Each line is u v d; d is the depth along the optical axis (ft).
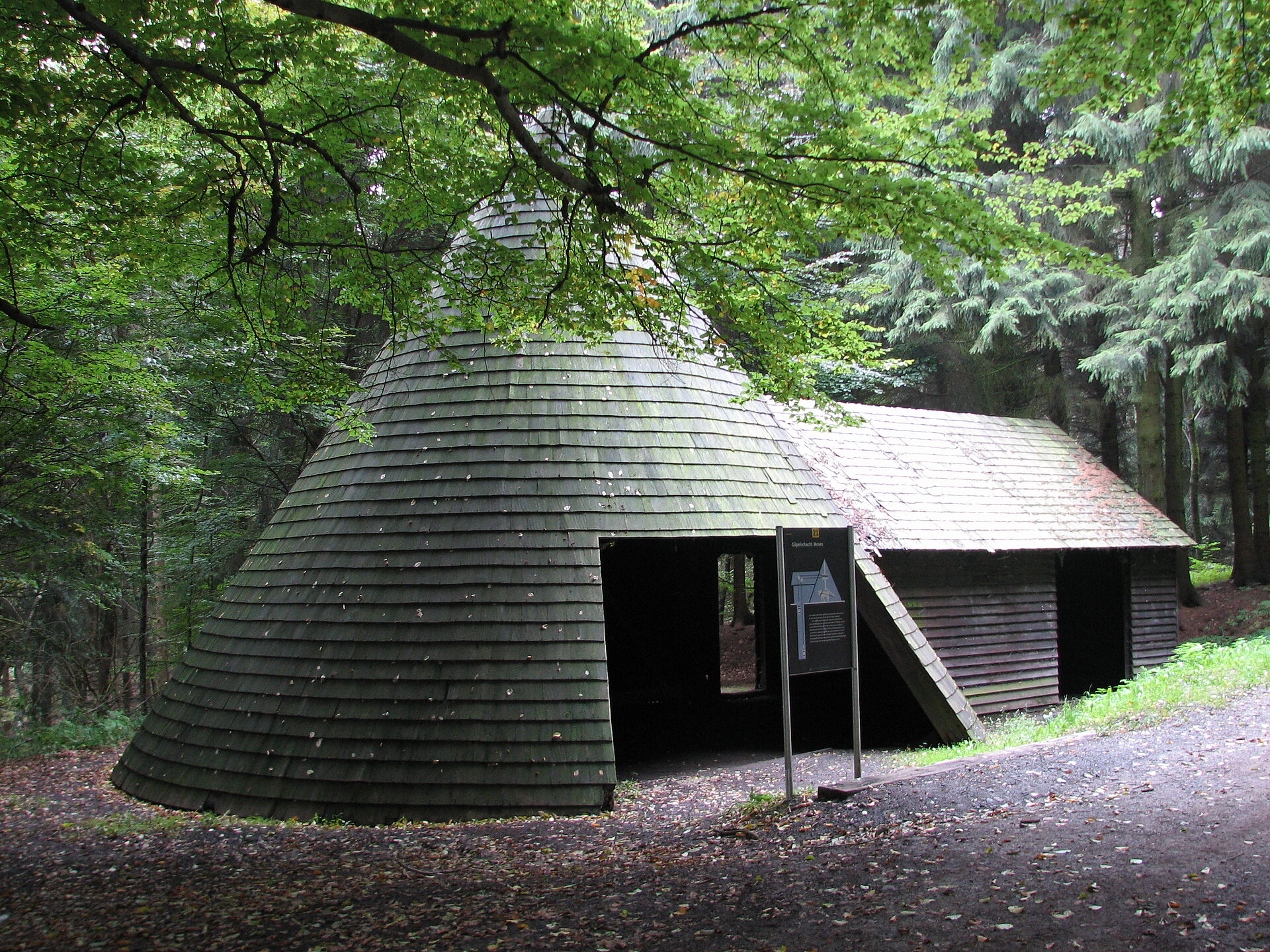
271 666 29.09
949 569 43.91
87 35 18.89
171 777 29.01
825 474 42.63
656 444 31.68
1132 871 14.69
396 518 30.04
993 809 19.33
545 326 29.45
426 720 26.89
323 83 21.89
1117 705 30.60
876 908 14.23
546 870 19.49
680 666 48.70
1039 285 61.16
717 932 14.01
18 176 22.29
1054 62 18.43
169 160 23.36
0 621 47.60
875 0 16.25
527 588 28.55
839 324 25.32
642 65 17.51
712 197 21.81
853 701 24.14
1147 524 50.98
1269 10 17.53
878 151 18.53
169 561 56.75
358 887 18.84
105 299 36.76
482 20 17.80
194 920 16.94
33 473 39.81
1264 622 56.44
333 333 42.75
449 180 22.47
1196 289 55.26
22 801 30.71
